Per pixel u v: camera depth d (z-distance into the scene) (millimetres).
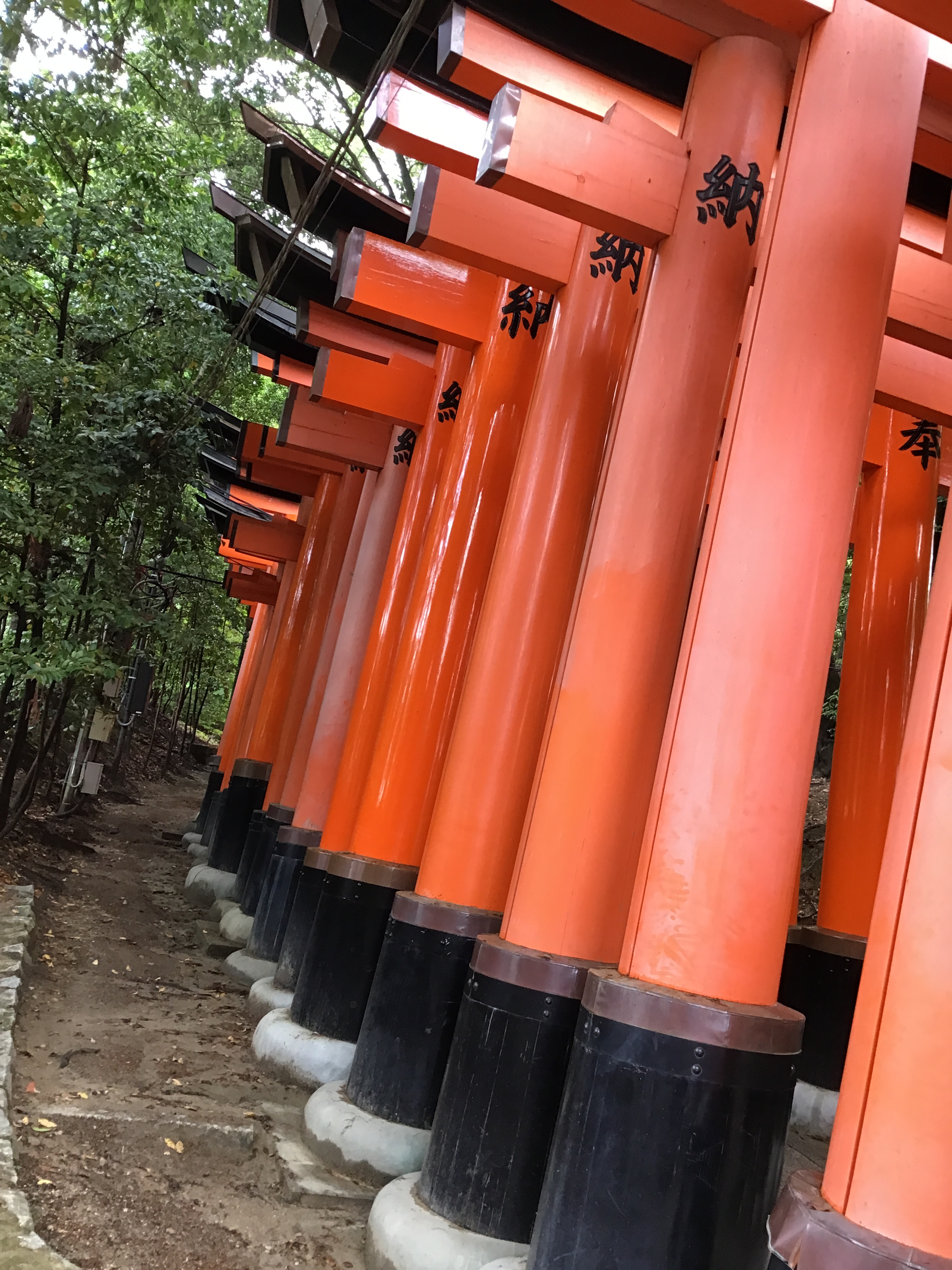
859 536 8000
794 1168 5988
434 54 5723
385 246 7066
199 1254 4227
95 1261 3957
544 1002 4266
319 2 5547
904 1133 2398
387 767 6680
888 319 5047
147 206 11758
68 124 9664
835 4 4035
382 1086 5344
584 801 4426
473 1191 4258
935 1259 2287
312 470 13688
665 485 4520
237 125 13172
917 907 2506
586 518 5570
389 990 5441
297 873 8906
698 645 3783
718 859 3623
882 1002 2535
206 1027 7398
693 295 4621
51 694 12438
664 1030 3475
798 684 3701
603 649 4477
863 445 3891
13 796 14812
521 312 6957
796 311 3855
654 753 4477
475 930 5324
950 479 8516
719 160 4695
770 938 3660
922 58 4105
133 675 17000
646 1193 3404
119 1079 5957
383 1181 5066
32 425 10594
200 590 17719
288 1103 6000
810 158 3973
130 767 25062
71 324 11125
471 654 6695
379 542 9648
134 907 11391
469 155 5746
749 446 3828
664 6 4715
